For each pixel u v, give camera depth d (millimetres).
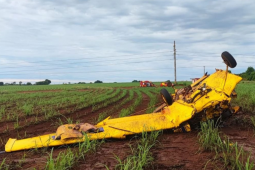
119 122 7875
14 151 6797
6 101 24078
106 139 7285
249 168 4574
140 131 7250
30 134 9688
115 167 5270
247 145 6434
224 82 8273
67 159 5504
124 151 6332
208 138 6371
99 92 38125
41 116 14039
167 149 6383
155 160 5633
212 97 7703
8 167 5559
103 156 6047
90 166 5492
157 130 7402
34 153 6586
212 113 7809
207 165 5199
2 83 105438
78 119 13008
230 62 8047
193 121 7930
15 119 12977
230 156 5500
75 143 6906
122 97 28109
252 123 8992
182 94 9102
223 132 7887
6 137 9273
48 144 6781
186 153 6020
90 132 7148
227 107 7637
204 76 9672
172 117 7773
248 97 17125
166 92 8570
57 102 21219
